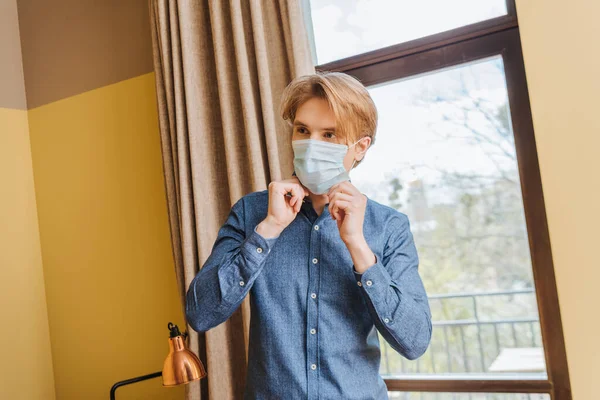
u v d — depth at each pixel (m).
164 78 2.26
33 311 2.69
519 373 1.86
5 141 2.72
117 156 2.58
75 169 2.70
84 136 2.68
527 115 1.81
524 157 1.81
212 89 2.18
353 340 1.12
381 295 1.03
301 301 1.14
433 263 1.99
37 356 2.66
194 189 2.08
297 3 1.98
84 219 2.66
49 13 2.82
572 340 1.64
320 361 1.11
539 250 1.78
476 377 1.86
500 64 1.90
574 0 1.68
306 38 1.97
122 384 2.03
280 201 1.09
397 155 2.04
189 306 1.14
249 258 1.08
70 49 2.74
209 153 2.13
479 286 1.93
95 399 2.56
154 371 2.41
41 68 2.83
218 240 1.25
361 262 1.04
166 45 2.22
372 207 1.22
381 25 2.07
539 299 1.77
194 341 2.05
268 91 1.98
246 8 2.09
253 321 1.20
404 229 1.21
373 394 1.13
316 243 1.17
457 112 1.95
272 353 1.13
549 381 1.74
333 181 1.15
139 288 2.48
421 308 1.09
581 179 1.65
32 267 2.73
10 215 2.68
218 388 1.98
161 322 2.41
